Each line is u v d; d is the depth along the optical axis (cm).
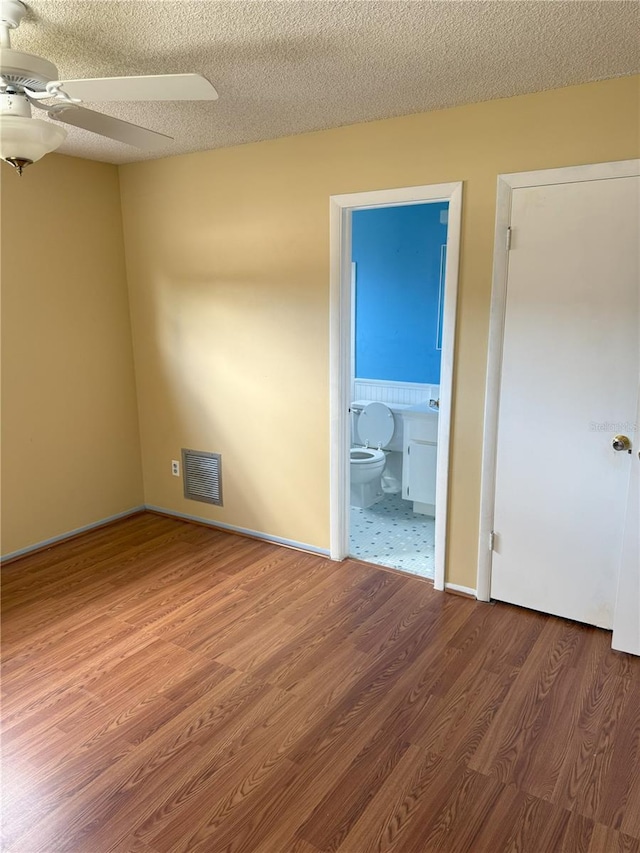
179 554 359
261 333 350
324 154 304
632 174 231
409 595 305
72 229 363
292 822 171
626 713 216
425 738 204
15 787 184
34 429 357
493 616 283
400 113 274
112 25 181
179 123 287
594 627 272
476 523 294
